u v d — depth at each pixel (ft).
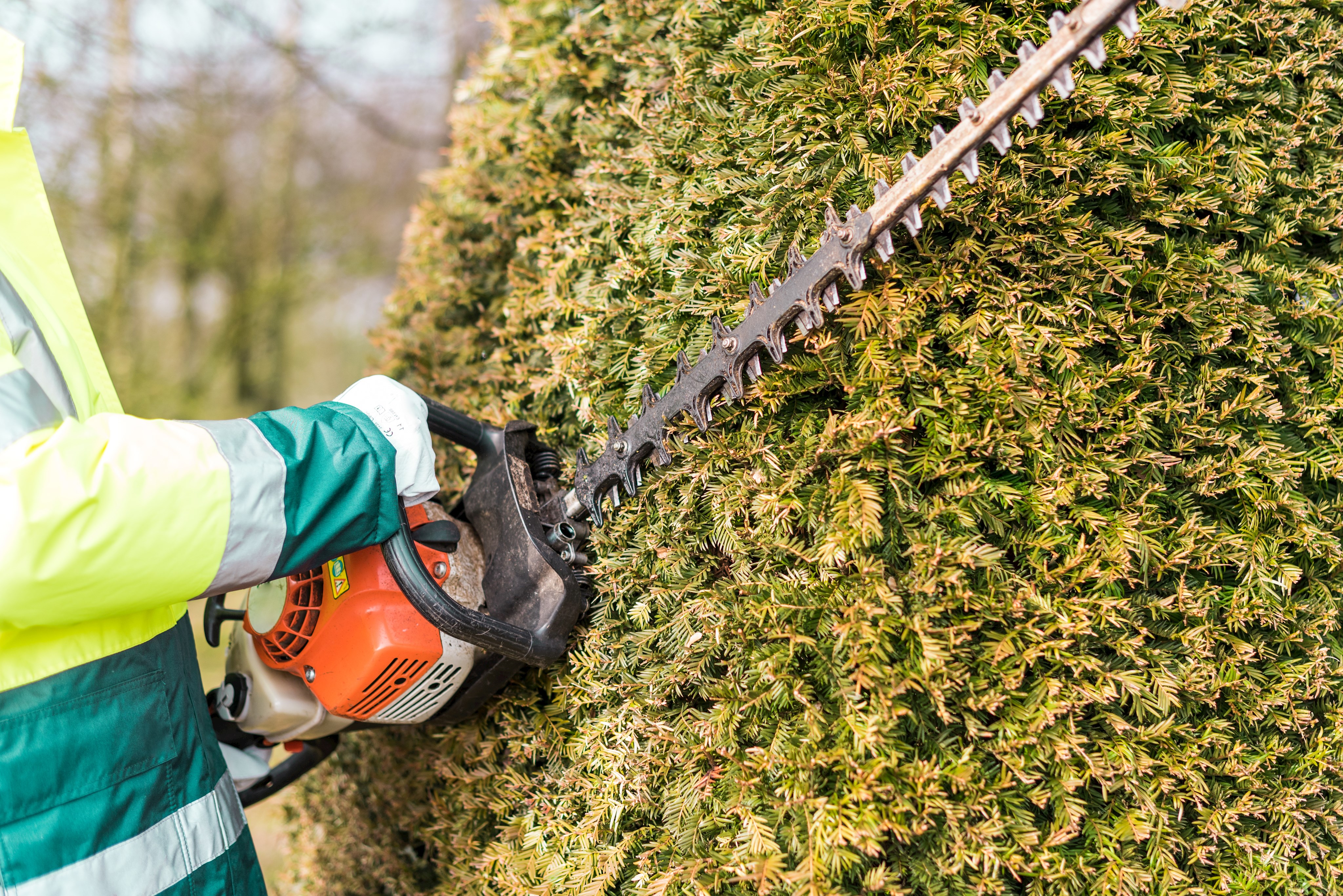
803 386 3.89
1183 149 3.94
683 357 4.03
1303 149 4.29
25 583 2.85
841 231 3.37
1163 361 3.94
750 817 3.68
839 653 3.64
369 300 32.07
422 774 5.47
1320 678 4.05
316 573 4.20
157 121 24.84
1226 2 4.02
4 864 3.05
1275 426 4.17
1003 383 3.59
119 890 3.34
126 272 25.00
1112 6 2.75
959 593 3.48
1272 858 3.92
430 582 3.76
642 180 4.81
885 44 3.98
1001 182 3.71
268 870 8.62
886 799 3.47
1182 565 3.88
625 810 4.16
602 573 4.28
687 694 4.20
